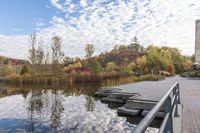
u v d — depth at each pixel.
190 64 75.31
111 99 15.45
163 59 59.09
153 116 1.56
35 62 47.53
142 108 10.80
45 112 12.60
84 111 12.72
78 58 70.62
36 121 10.41
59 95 20.53
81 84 33.31
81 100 17.19
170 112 3.22
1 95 21.30
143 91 15.76
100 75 37.75
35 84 35.03
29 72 42.06
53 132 8.52
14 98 18.95
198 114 6.62
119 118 10.73
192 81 29.44
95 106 14.37
